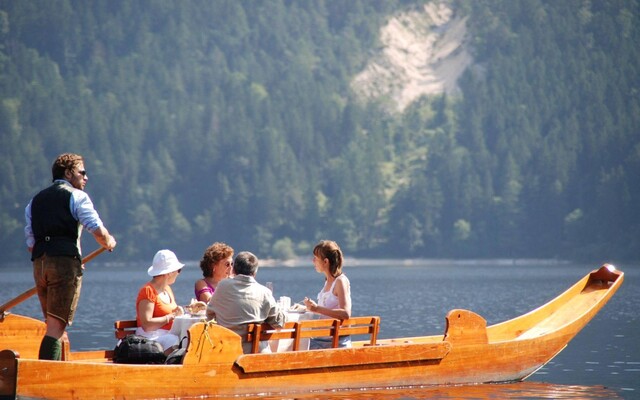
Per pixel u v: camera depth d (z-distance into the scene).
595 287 58.09
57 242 38.78
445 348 48.22
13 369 37.38
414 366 47.28
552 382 51.91
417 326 93.19
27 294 40.69
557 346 53.03
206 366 41.53
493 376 50.09
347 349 45.09
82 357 46.47
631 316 109.06
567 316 55.81
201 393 41.44
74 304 39.31
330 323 45.06
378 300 163.50
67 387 38.34
